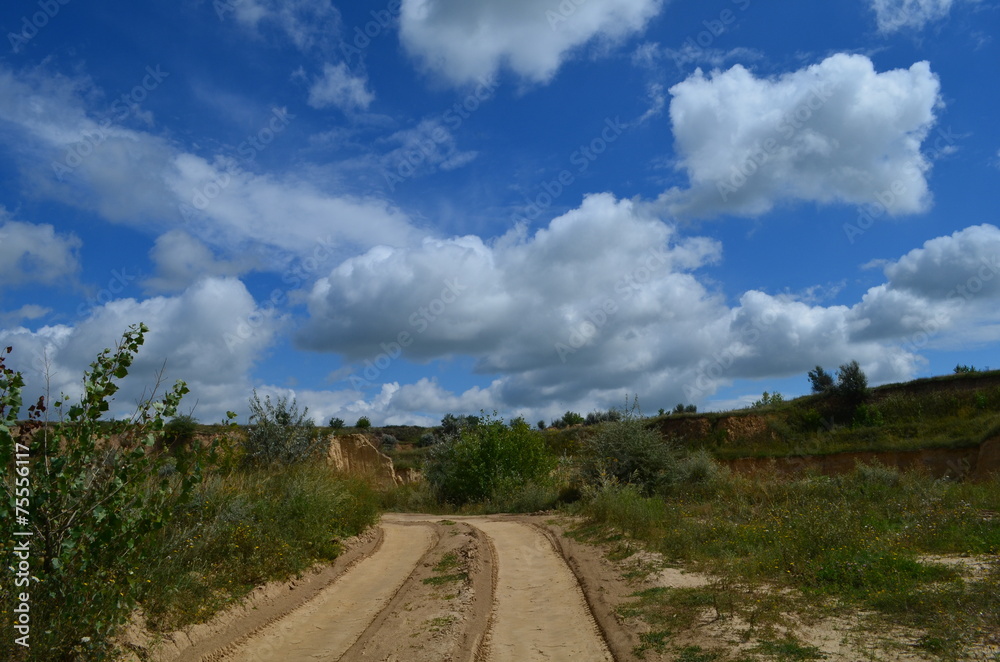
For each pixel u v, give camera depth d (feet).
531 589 37.88
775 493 61.36
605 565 41.01
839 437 124.36
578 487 82.64
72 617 23.11
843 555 33.73
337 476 64.80
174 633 26.78
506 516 79.36
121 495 25.00
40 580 22.75
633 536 48.16
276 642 29.55
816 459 115.75
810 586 30.94
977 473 92.79
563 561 45.73
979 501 51.24
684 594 31.09
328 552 46.91
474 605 33.12
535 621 31.19
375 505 68.13
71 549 23.67
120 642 24.48
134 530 25.67
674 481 73.72
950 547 36.96
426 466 119.34
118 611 24.09
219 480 43.86
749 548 39.75
